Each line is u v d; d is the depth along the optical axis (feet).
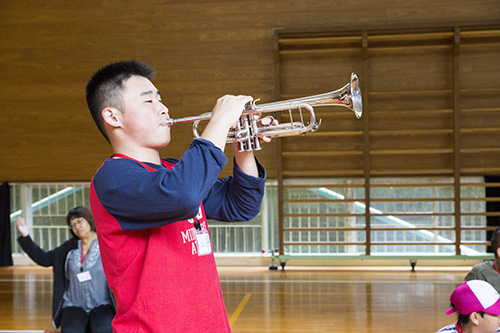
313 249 26.18
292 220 26.23
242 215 4.79
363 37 24.23
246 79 26.04
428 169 24.86
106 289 12.14
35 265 27.78
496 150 24.39
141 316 3.80
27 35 27.04
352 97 4.91
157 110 4.16
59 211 27.66
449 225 25.26
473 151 24.49
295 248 26.25
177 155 26.48
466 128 24.56
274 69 25.52
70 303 12.18
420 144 25.12
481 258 24.18
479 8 24.48
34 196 27.84
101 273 12.11
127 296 3.92
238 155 4.69
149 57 26.48
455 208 24.44
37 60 27.09
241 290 21.15
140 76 4.18
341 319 16.75
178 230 4.03
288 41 24.88
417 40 24.72
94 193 3.92
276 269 25.52
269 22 25.75
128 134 4.10
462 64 24.75
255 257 26.50
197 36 26.22
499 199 24.31
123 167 3.82
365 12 25.03
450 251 25.35
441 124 24.97
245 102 4.11
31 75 27.14
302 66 25.59
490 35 24.16
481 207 25.17
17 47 27.12
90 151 27.14
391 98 25.11
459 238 24.43
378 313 17.38
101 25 26.66
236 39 26.03
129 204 3.72
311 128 4.82
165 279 3.86
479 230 25.18
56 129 27.20
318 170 25.66
